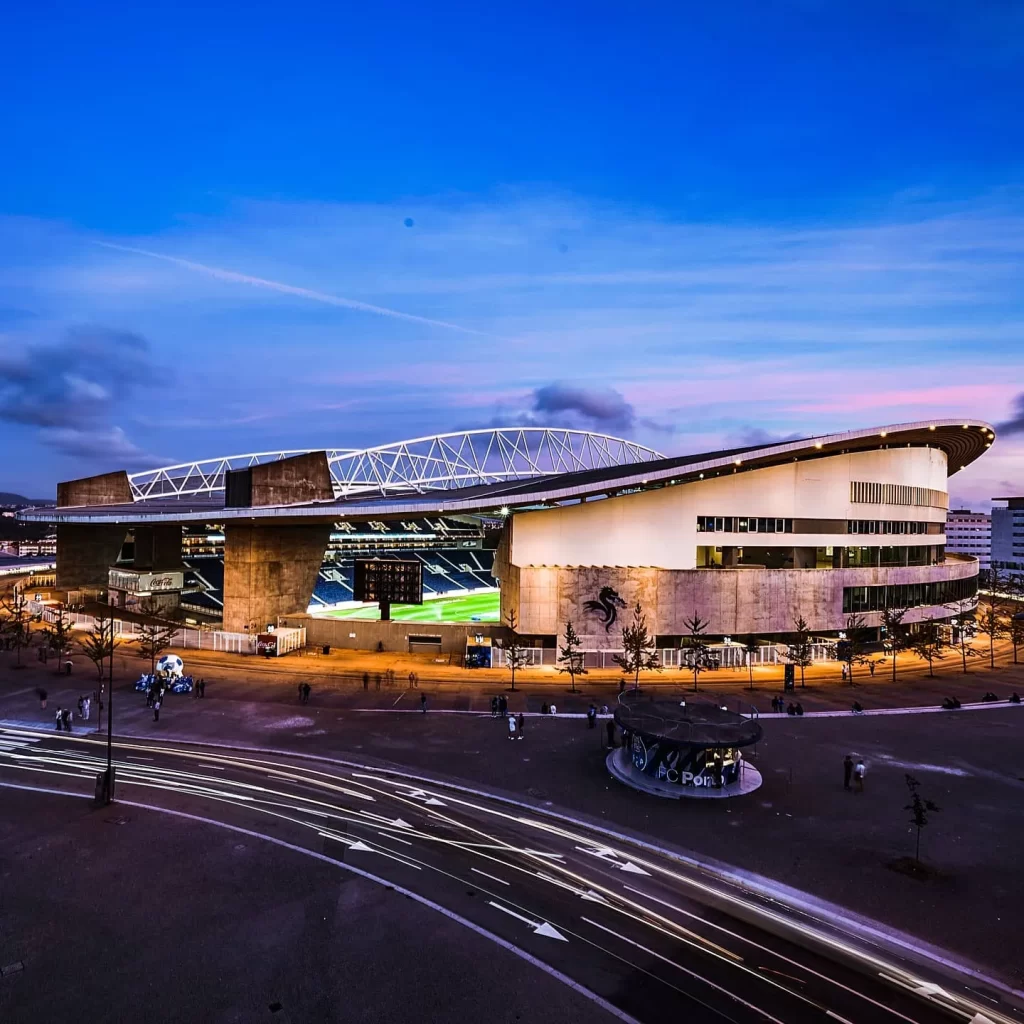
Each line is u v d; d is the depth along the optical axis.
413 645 63.47
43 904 20.23
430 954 18.09
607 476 64.50
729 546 64.25
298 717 41.50
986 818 27.47
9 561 160.62
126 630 68.81
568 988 16.81
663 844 24.98
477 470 121.50
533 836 25.69
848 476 67.56
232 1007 15.94
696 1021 15.73
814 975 17.56
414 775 31.95
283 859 23.34
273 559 67.44
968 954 18.58
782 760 34.59
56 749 34.94
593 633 59.78
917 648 58.00
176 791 29.33
